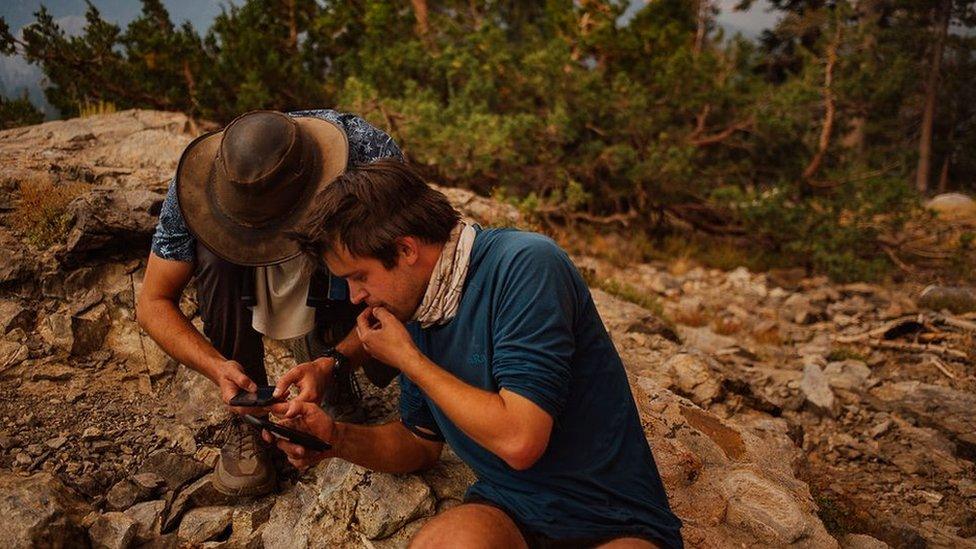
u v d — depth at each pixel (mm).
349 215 1738
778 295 9188
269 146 2152
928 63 27406
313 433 2080
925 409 5602
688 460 3035
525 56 11406
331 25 11438
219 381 2205
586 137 11273
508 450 1688
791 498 2891
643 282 9172
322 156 2297
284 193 2188
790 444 4336
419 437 2402
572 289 1813
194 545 2566
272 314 2529
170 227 2342
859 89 11406
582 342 1859
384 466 2344
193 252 2398
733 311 8320
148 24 9680
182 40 9695
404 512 2498
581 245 10117
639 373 4586
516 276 1755
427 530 1866
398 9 12219
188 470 2840
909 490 4664
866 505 4410
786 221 10531
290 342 3592
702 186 11320
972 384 6352
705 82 11445
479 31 11328
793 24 13438
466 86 10773
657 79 11648
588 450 1875
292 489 2738
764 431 4398
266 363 3500
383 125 9695
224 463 2658
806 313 8250
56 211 4102
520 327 1725
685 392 4574
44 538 2410
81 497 2725
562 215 10797
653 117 11516
